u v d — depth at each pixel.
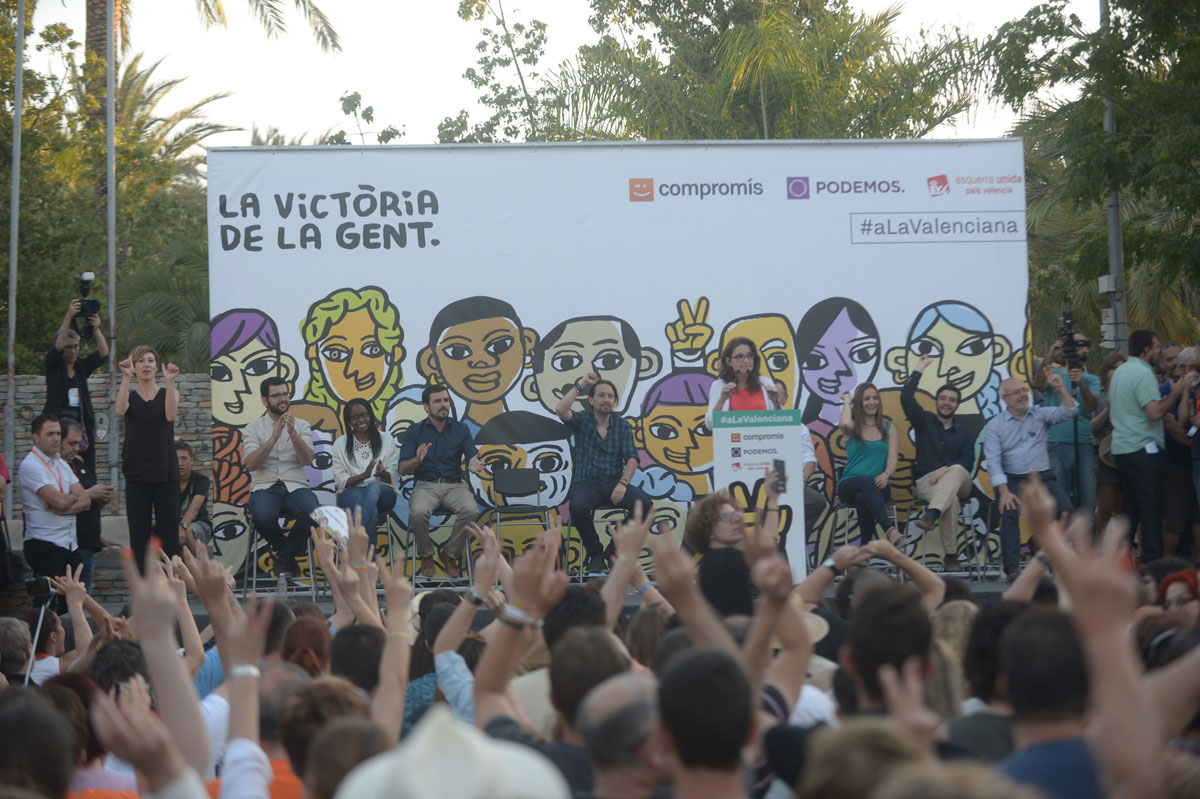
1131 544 13.19
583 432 13.00
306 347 13.10
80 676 4.48
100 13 24.28
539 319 13.34
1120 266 16.42
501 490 12.93
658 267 13.45
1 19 22.23
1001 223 13.81
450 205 13.33
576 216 13.41
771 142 13.59
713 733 2.76
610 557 13.12
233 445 12.93
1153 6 14.68
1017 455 12.62
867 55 25.30
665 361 13.41
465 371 13.24
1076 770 2.85
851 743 2.41
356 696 3.70
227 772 3.44
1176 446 12.62
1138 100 15.52
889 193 13.71
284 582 12.70
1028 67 15.66
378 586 12.82
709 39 31.61
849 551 5.94
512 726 3.77
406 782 1.97
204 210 30.75
